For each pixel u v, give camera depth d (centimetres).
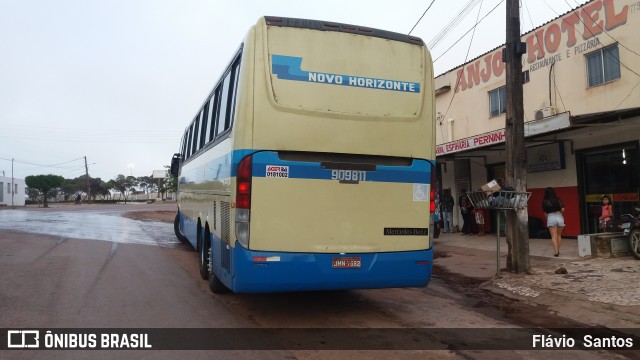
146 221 2514
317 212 576
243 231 558
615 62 1273
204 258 855
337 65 596
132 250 1275
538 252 1193
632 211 1257
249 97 568
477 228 1755
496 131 1350
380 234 599
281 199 565
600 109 1309
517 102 916
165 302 704
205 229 861
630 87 1230
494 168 1764
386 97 612
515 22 921
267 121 566
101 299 714
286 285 564
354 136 591
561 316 666
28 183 5056
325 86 588
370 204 597
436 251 1351
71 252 1211
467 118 1853
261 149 562
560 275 875
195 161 1046
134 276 901
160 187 7462
